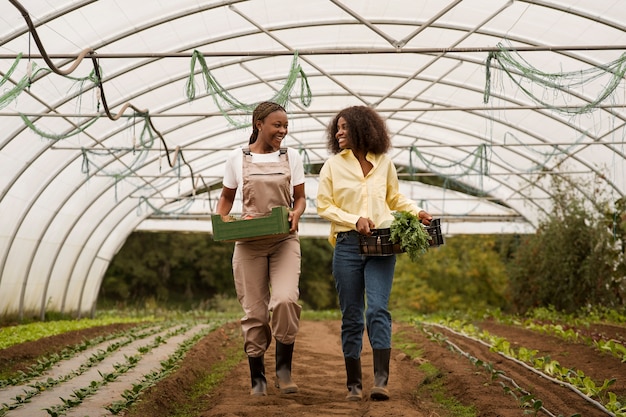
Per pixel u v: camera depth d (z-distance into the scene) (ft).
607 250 53.06
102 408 16.98
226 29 37.01
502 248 77.92
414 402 17.81
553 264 57.16
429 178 104.63
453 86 46.39
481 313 56.44
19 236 49.42
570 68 39.68
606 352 26.05
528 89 43.24
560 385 19.77
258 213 17.17
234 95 47.37
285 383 17.79
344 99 51.29
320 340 38.32
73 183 50.88
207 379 23.67
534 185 61.05
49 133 42.42
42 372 24.47
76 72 36.78
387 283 17.15
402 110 41.91
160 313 83.56
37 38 26.50
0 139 39.91
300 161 17.70
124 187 58.80
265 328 17.43
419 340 33.81
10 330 41.06
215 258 135.95
